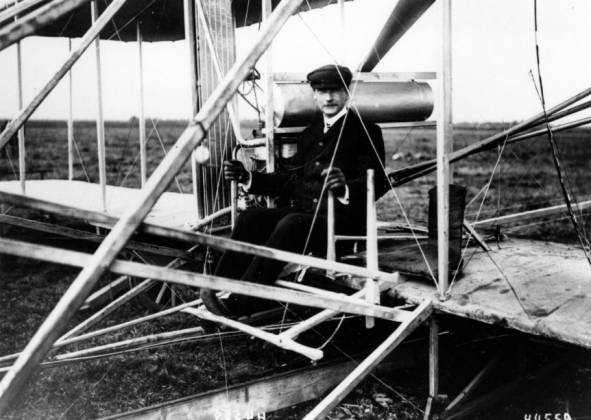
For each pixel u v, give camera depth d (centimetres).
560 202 1195
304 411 374
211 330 403
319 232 359
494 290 362
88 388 404
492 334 404
